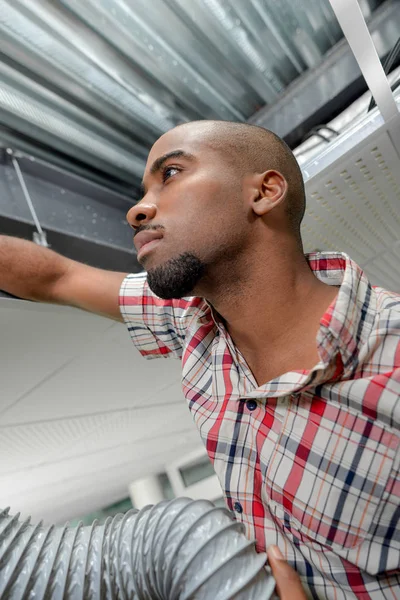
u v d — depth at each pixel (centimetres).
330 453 72
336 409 73
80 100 133
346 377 73
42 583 65
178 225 83
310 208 152
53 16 108
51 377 170
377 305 81
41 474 327
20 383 163
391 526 68
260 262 87
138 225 89
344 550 69
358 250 196
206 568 67
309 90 160
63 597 65
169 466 554
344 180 141
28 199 131
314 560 72
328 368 71
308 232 169
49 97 127
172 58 133
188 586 66
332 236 177
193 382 95
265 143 95
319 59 156
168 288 84
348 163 133
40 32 111
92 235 149
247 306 87
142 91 138
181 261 82
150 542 71
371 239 188
